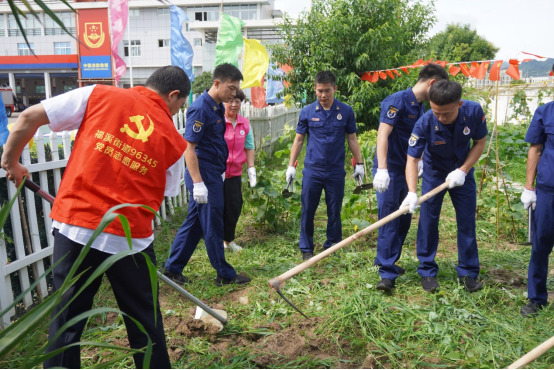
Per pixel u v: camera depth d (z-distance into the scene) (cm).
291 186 498
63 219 191
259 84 807
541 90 1244
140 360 204
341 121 426
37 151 358
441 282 371
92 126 195
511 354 268
